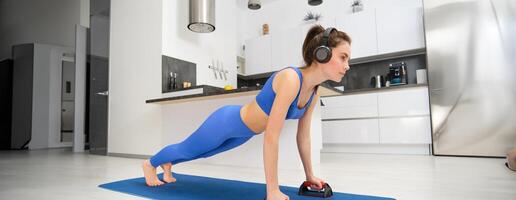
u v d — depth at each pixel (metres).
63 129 6.27
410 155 3.72
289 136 2.61
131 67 3.99
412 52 4.27
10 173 2.48
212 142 1.51
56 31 6.77
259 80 5.77
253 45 5.46
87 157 3.90
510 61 3.20
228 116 1.45
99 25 4.54
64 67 6.38
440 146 3.52
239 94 2.73
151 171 1.88
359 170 2.49
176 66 3.84
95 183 2.00
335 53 1.21
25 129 5.90
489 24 3.32
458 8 3.48
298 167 2.55
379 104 4.04
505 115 3.20
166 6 3.80
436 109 3.56
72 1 6.53
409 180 2.01
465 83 3.41
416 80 4.34
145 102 3.71
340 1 5.01
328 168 2.62
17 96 6.06
